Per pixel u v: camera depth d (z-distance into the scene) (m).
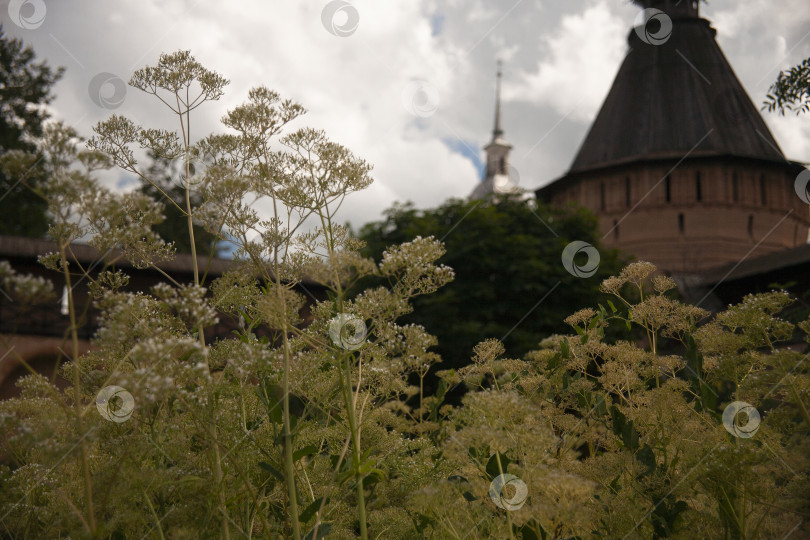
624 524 1.85
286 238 1.88
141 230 1.68
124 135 1.89
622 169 37.47
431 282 1.84
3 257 12.42
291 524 1.83
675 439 2.18
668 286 2.35
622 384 2.37
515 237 19.25
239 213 1.87
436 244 1.86
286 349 1.76
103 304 1.57
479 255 18.72
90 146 1.86
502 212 21.50
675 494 1.92
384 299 1.82
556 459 2.08
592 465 2.12
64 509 1.70
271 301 1.73
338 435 2.20
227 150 1.99
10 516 1.79
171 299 1.67
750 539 1.76
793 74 2.91
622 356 2.31
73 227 1.54
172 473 1.72
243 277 1.98
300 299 1.81
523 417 1.69
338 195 1.98
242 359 1.68
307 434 2.07
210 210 1.85
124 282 1.81
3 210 17.84
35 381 1.48
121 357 1.77
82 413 1.48
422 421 2.92
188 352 1.67
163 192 1.90
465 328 16.89
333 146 1.96
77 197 1.48
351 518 2.14
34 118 18.89
